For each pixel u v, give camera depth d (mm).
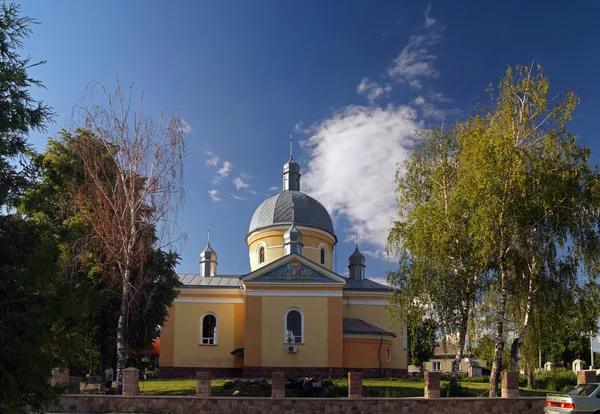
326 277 42625
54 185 14836
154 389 32438
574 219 26891
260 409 24422
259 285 42406
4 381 12234
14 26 13281
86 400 24812
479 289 28797
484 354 30781
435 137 31984
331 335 41688
